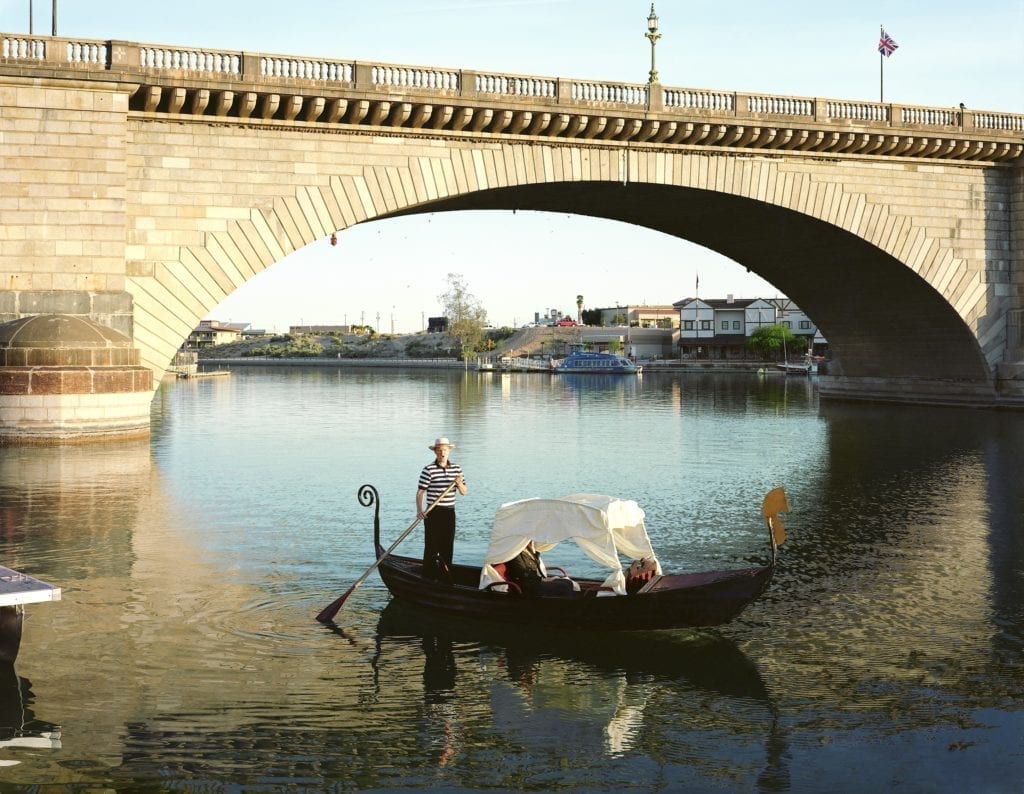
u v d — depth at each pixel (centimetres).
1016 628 1686
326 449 4097
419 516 1775
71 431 3762
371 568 1744
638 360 15662
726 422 5453
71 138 3756
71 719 1296
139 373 3888
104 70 3750
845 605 1820
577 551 2206
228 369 16900
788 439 4516
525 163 4547
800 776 1170
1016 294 5659
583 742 1255
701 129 4775
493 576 1708
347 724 1299
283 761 1195
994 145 5469
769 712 1345
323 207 4200
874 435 4641
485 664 1520
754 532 2438
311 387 9744
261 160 4112
